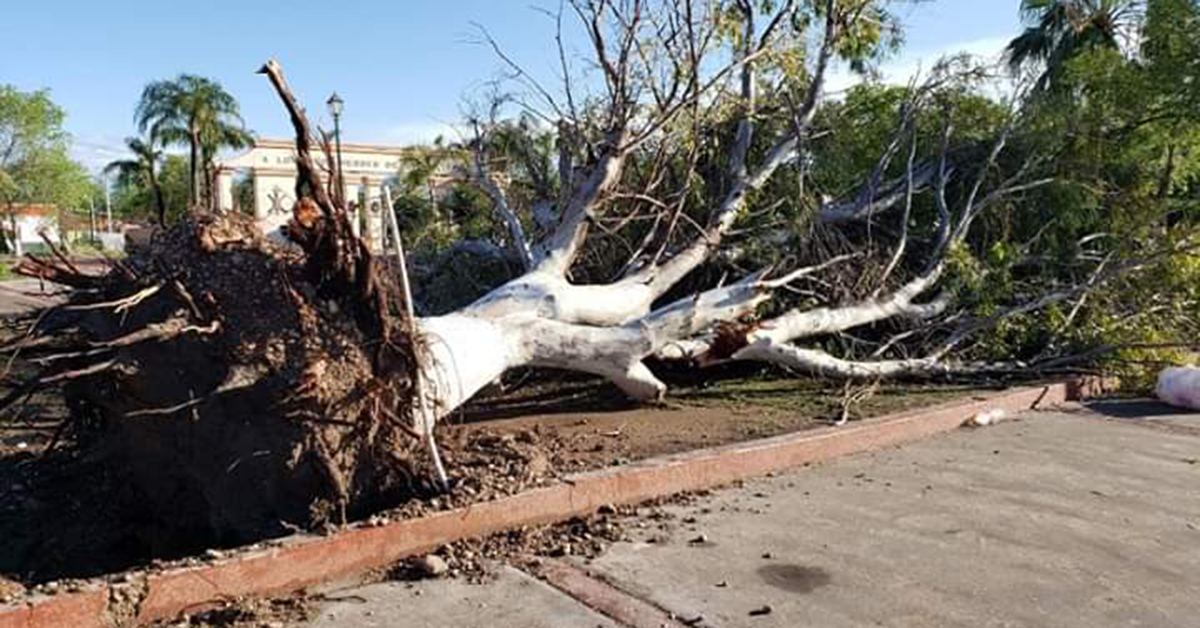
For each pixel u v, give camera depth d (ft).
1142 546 14.55
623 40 25.99
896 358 30.58
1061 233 35.32
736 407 24.99
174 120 158.81
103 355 15.56
